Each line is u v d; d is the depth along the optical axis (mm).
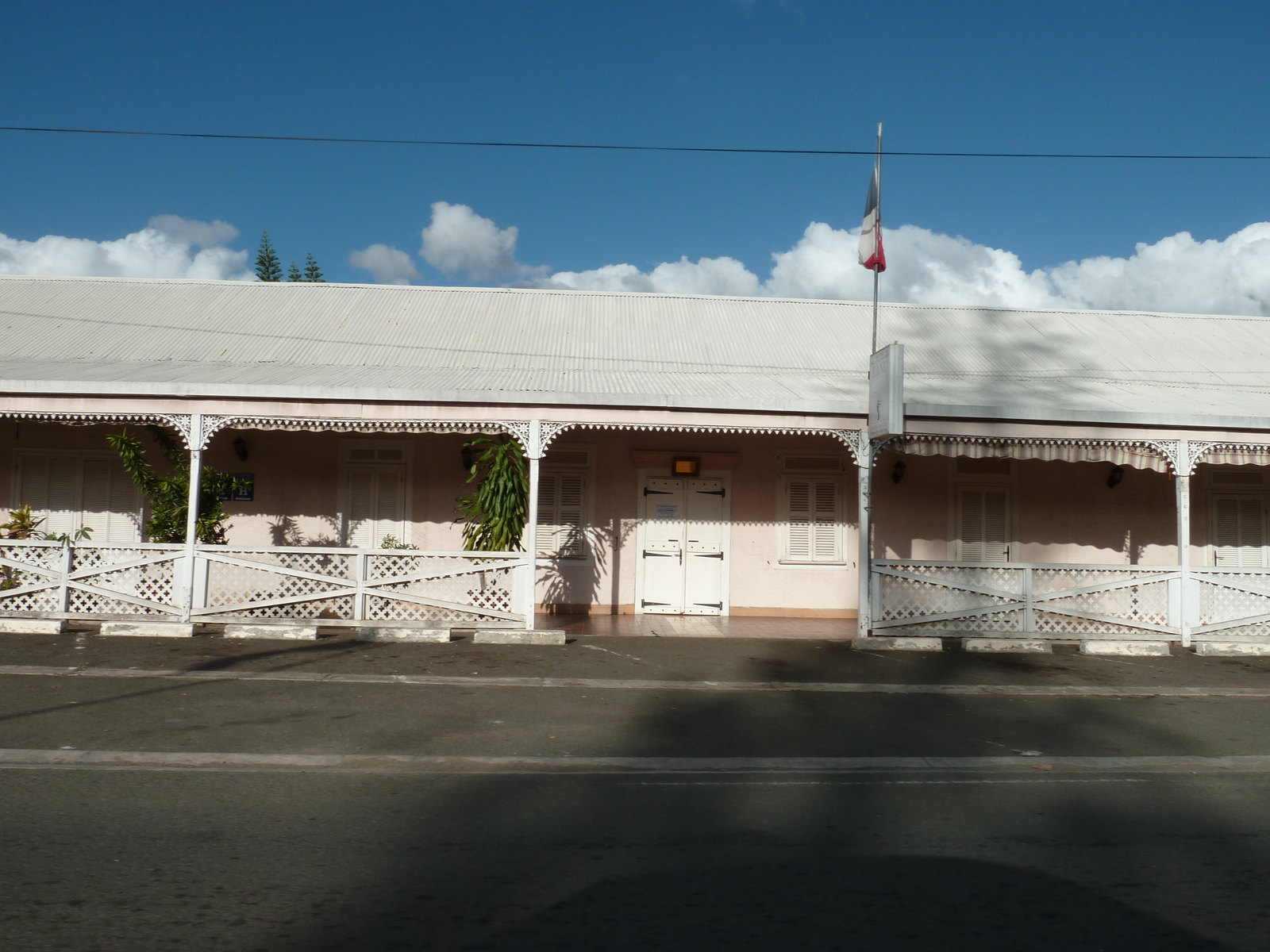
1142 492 16469
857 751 7906
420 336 16875
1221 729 8938
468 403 12594
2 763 6887
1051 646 13344
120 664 10547
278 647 11867
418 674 10609
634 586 15984
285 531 15555
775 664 11852
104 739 7578
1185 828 5988
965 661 12430
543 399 12633
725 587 16031
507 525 13461
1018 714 9469
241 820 5773
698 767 7348
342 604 13250
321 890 4695
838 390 14273
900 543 16203
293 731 7992
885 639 13148
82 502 15375
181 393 12383
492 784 6730
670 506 16125
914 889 4883
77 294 17875
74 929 4180
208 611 12742
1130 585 13828
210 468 13836
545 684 10336
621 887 4828
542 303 18938
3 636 12000
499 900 4629
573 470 16047
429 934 4227
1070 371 16438
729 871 5086
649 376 14953
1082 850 5543
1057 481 16438
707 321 18391
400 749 7582
